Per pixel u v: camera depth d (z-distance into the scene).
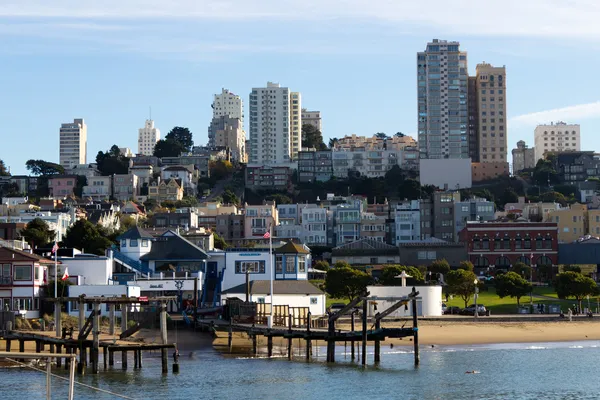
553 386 108.50
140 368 118.44
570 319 173.88
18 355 65.12
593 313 189.25
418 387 106.94
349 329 155.38
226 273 187.75
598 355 134.62
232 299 154.50
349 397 100.88
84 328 112.44
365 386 107.00
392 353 136.00
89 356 123.88
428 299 179.00
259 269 188.12
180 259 191.00
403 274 180.12
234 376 112.81
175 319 158.12
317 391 103.88
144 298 111.25
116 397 99.62
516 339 153.62
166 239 194.38
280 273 188.00
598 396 102.88
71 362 68.00
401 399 100.12
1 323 124.56
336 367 120.44
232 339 147.38
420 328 162.75
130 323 148.12
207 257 192.00
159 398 99.12
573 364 125.38
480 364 124.62
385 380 111.06
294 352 136.62
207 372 115.75
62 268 171.88
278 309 153.25
